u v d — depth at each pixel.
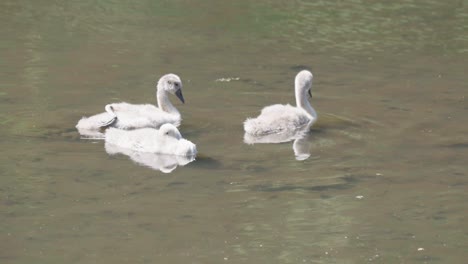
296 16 26.23
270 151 14.51
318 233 11.21
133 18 25.64
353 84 19.30
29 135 14.95
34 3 27.16
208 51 22.14
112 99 17.52
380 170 13.59
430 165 13.82
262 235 11.10
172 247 10.70
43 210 11.76
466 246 10.87
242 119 16.44
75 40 22.75
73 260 10.27
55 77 19.05
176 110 16.77
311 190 12.68
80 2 27.58
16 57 20.72
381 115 16.78
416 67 20.97
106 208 11.86
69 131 15.31
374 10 27.12
